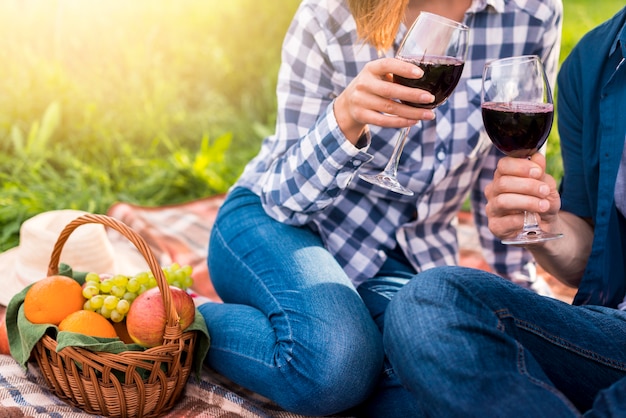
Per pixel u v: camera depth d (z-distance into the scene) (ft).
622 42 5.10
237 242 6.26
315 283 5.65
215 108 14.17
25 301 5.85
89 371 5.46
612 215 5.26
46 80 12.71
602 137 5.19
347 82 6.03
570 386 4.49
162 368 5.63
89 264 7.12
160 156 12.75
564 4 16.70
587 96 5.42
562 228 5.50
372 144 6.01
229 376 5.99
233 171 11.98
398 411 5.45
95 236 7.16
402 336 4.22
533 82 4.56
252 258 6.09
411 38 4.65
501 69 4.60
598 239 5.22
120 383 5.49
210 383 6.05
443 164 6.04
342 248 6.33
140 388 5.49
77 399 5.66
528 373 3.94
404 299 4.40
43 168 11.67
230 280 6.31
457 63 4.60
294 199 5.87
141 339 5.62
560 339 4.42
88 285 5.92
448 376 3.92
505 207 4.92
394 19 5.39
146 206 10.25
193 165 11.66
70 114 12.53
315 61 6.04
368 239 6.35
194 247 9.20
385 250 6.48
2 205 10.16
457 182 6.31
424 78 4.60
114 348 5.44
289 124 6.15
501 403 3.77
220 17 15.40
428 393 3.96
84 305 5.88
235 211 6.51
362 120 4.95
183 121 13.43
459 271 4.48
